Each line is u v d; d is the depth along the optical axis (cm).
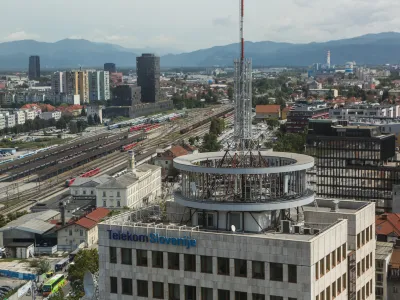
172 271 10862
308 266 9894
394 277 17750
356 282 11938
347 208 13062
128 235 11156
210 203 11200
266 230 11425
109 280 11419
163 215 12900
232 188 11662
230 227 11425
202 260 10644
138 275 11150
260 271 10250
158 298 11044
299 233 11175
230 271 10431
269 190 11625
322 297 10394
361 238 12169
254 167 11381
